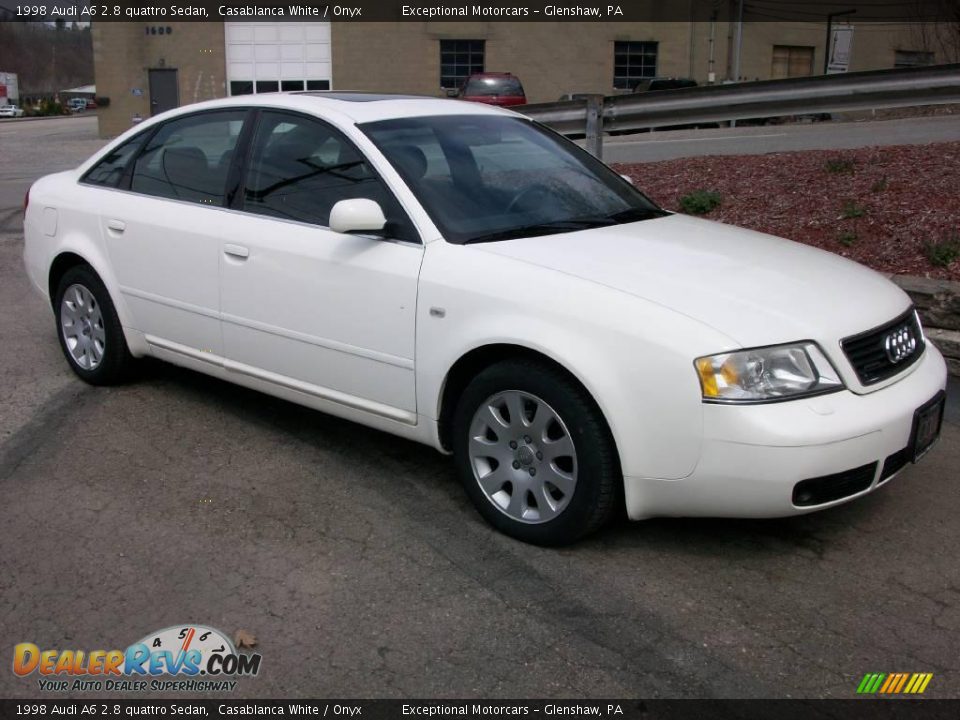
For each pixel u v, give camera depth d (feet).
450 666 9.88
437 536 12.50
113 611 10.86
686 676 9.68
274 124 15.21
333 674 9.78
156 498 13.57
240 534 12.55
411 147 14.11
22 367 19.25
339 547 12.23
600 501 11.44
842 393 11.00
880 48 100.01
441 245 12.78
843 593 11.13
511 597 11.07
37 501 13.46
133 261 16.62
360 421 14.11
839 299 11.78
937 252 21.34
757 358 10.63
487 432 12.54
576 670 9.78
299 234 14.19
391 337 13.07
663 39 95.25
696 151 43.60
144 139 17.25
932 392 11.96
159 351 16.81
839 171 28.17
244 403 17.31
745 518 12.28
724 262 12.53
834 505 11.08
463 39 93.81
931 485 13.85
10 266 28.25
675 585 11.30
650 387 10.85
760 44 98.07
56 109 205.05
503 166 14.74
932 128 47.39
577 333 11.28
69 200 17.99
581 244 12.87
